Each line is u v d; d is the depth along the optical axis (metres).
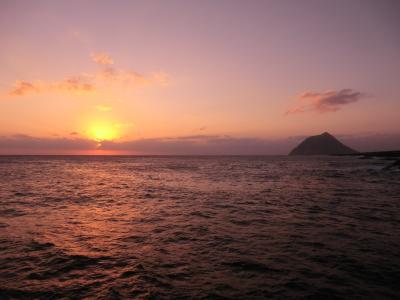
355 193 22.80
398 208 16.27
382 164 78.19
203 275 7.16
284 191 24.20
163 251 8.93
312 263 7.93
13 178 35.62
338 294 6.21
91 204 17.48
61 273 7.24
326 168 63.22
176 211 15.43
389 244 9.60
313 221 13.03
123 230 11.41
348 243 9.73
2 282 6.70
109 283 6.70
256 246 9.43
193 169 60.78
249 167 69.44
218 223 12.67
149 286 6.55
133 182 32.31
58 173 46.69
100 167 70.00
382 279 6.93
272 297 6.09
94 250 8.99
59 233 10.88
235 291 6.34
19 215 13.95
